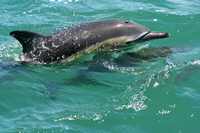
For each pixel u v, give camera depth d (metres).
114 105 9.43
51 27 16.25
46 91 10.12
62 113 8.95
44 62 11.98
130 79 11.01
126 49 13.15
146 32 12.32
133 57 12.67
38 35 11.67
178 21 16.64
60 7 19.22
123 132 8.26
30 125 8.26
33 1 20.14
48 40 11.89
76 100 9.69
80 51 12.27
